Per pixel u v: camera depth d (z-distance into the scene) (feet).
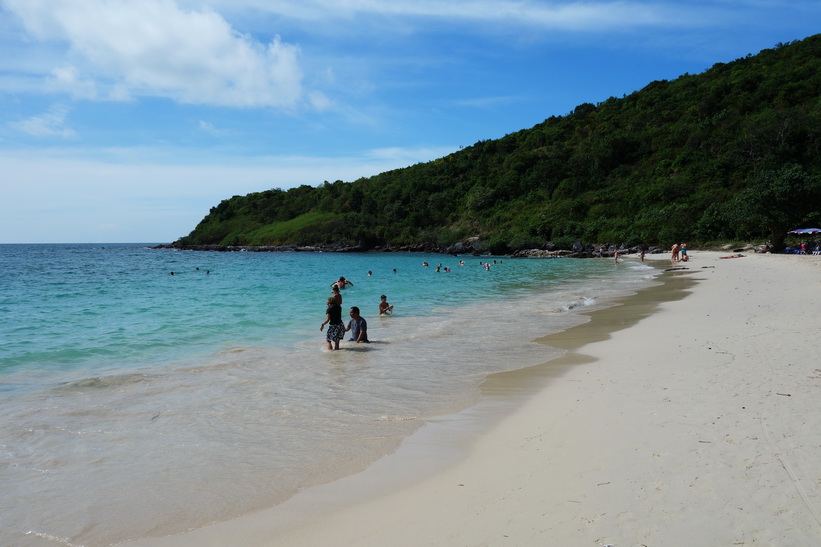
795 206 151.64
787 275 87.86
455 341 44.34
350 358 38.22
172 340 46.16
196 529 14.61
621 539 12.69
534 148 362.12
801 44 312.09
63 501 16.34
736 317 46.73
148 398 27.84
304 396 28.17
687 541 12.44
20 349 41.93
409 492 16.47
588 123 361.30
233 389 29.66
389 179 434.30
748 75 295.07
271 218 444.55
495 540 13.05
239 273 146.61
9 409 25.80
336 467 18.76
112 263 219.82
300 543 13.66
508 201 319.47
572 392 26.86
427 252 310.45
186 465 19.07
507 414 24.50
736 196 192.85
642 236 216.95
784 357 30.12
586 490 15.42
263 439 21.71
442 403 26.73
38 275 142.10
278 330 51.60
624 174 284.20
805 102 248.93
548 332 47.75
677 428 19.81
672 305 60.13
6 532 14.51
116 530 14.62
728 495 14.43
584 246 225.56
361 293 87.25
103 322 56.39
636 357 34.12
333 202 426.92
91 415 24.86
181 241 464.24
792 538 12.32
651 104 337.52
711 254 169.58
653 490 15.03
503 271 142.61
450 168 388.98
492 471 17.65
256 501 16.26
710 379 26.58
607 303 67.00
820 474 15.28
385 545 13.25
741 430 19.04
